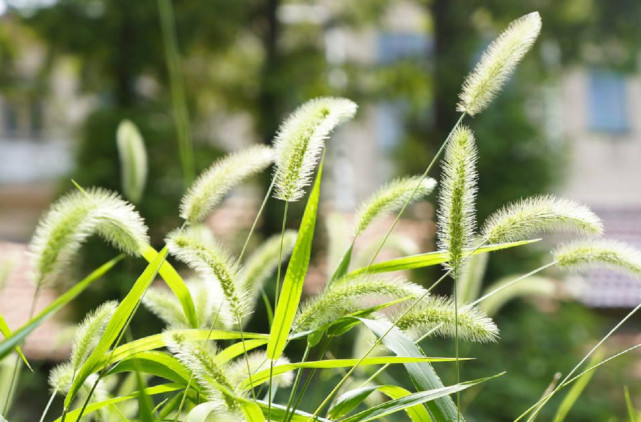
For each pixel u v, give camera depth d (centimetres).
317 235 688
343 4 815
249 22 771
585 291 702
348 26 823
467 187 106
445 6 727
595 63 738
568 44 710
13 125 1284
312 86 773
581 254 117
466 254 106
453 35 729
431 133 734
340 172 761
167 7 194
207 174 111
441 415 103
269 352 100
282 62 771
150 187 665
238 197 786
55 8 680
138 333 552
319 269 685
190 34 702
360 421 97
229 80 807
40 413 419
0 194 1126
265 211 716
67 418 105
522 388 511
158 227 667
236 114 810
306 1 808
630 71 738
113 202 91
